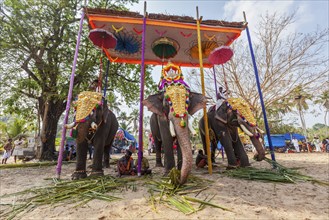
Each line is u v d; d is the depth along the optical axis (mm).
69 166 8453
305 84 14656
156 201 3172
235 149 6277
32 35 10867
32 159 12000
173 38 7695
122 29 7105
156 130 6414
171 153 4844
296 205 2953
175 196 3340
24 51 11320
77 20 12117
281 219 2490
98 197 3453
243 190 3738
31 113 13648
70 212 2883
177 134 4043
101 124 5070
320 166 6715
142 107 5555
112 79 13320
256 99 15133
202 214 2652
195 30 7141
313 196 3395
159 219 2539
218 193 3531
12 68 11461
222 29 6781
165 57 8602
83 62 12000
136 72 13945
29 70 11898
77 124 4410
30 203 3291
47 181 5148
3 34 10656
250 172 4973
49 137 11891
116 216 2662
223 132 6066
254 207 2859
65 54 11367
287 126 24875
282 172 4965
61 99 11359
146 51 8539
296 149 17891
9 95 12211
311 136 24312
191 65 9453
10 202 3453
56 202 3330
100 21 6559
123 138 20875
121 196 3521
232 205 2939
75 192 3736
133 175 5270
